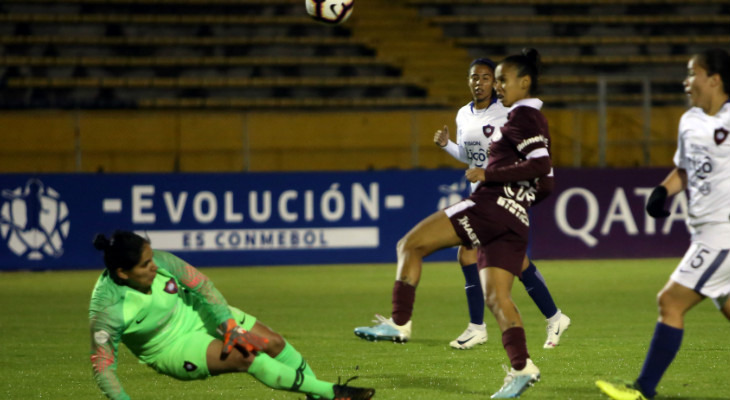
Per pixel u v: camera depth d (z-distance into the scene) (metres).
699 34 74.88
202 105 63.25
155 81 64.12
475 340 23.61
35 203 47.78
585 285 40.03
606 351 22.88
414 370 20.47
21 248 47.72
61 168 55.69
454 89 66.62
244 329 15.09
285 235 49.69
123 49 66.75
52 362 22.30
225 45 68.12
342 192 50.06
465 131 22.44
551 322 23.44
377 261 50.44
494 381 18.95
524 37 73.19
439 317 30.91
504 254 17.28
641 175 51.28
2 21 66.19
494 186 17.48
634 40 72.81
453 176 50.62
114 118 57.06
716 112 15.08
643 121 59.16
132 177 48.31
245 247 49.28
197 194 48.81
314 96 65.62
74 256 48.16
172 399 17.50
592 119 59.41
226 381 19.31
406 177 50.44
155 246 48.41
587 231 50.91
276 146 58.81
